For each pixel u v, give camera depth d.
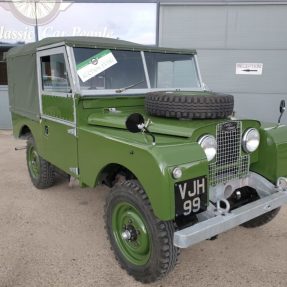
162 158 2.29
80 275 2.87
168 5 8.67
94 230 3.65
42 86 3.90
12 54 4.80
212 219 2.49
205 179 2.46
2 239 3.42
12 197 4.55
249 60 8.80
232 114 3.27
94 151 2.98
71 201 4.44
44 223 3.79
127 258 2.87
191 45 8.88
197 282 2.79
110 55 3.42
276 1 8.32
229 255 3.19
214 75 9.01
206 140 2.60
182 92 3.35
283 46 8.62
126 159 2.58
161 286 2.74
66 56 3.22
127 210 2.82
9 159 6.52
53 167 4.61
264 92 8.97
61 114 3.50
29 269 2.93
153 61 3.73
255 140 3.02
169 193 2.28
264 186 3.11
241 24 8.60
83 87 3.22
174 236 2.35
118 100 3.43
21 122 4.84
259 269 2.97
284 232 3.63
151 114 3.16
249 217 2.67
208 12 8.62
